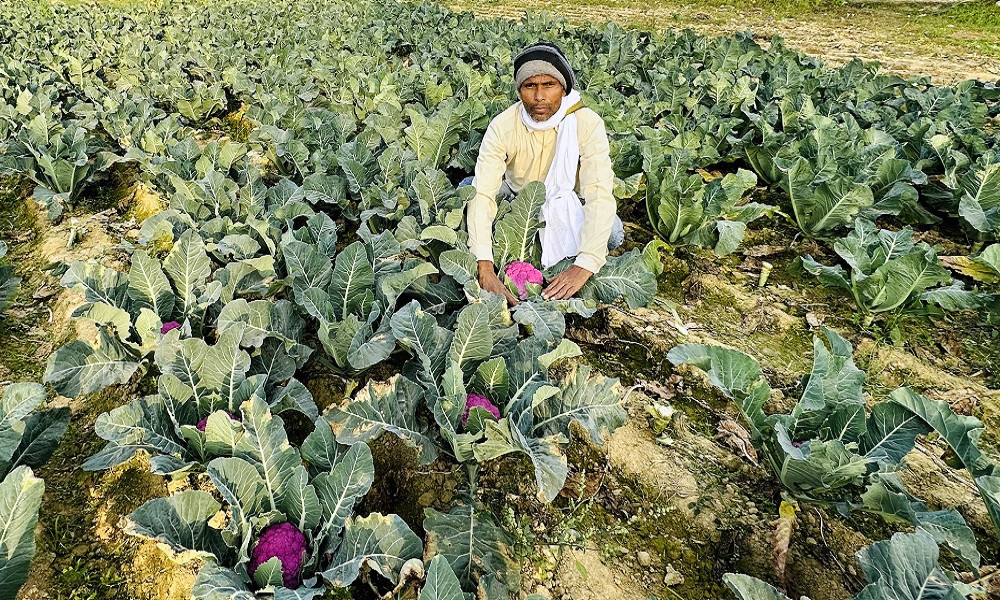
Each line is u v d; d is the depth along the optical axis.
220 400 2.41
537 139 3.26
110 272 2.84
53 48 7.88
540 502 2.38
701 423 2.75
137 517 1.81
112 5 13.69
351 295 2.90
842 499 2.29
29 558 1.89
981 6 14.92
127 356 2.71
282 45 7.85
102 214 4.48
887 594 1.65
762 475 2.47
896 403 2.16
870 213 4.02
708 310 3.56
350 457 2.04
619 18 14.62
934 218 4.26
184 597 2.00
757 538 2.23
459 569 2.02
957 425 2.04
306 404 2.45
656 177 3.99
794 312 3.52
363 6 10.93
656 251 3.70
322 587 1.77
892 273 3.19
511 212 3.26
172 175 3.69
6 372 3.10
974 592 1.70
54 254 4.01
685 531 2.29
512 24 9.37
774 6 16.34
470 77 5.52
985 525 2.29
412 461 2.47
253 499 2.03
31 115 5.16
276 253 3.33
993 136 5.05
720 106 5.58
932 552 1.65
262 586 1.85
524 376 2.51
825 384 2.29
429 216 3.48
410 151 4.19
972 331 3.32
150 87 6.18
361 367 2.46
